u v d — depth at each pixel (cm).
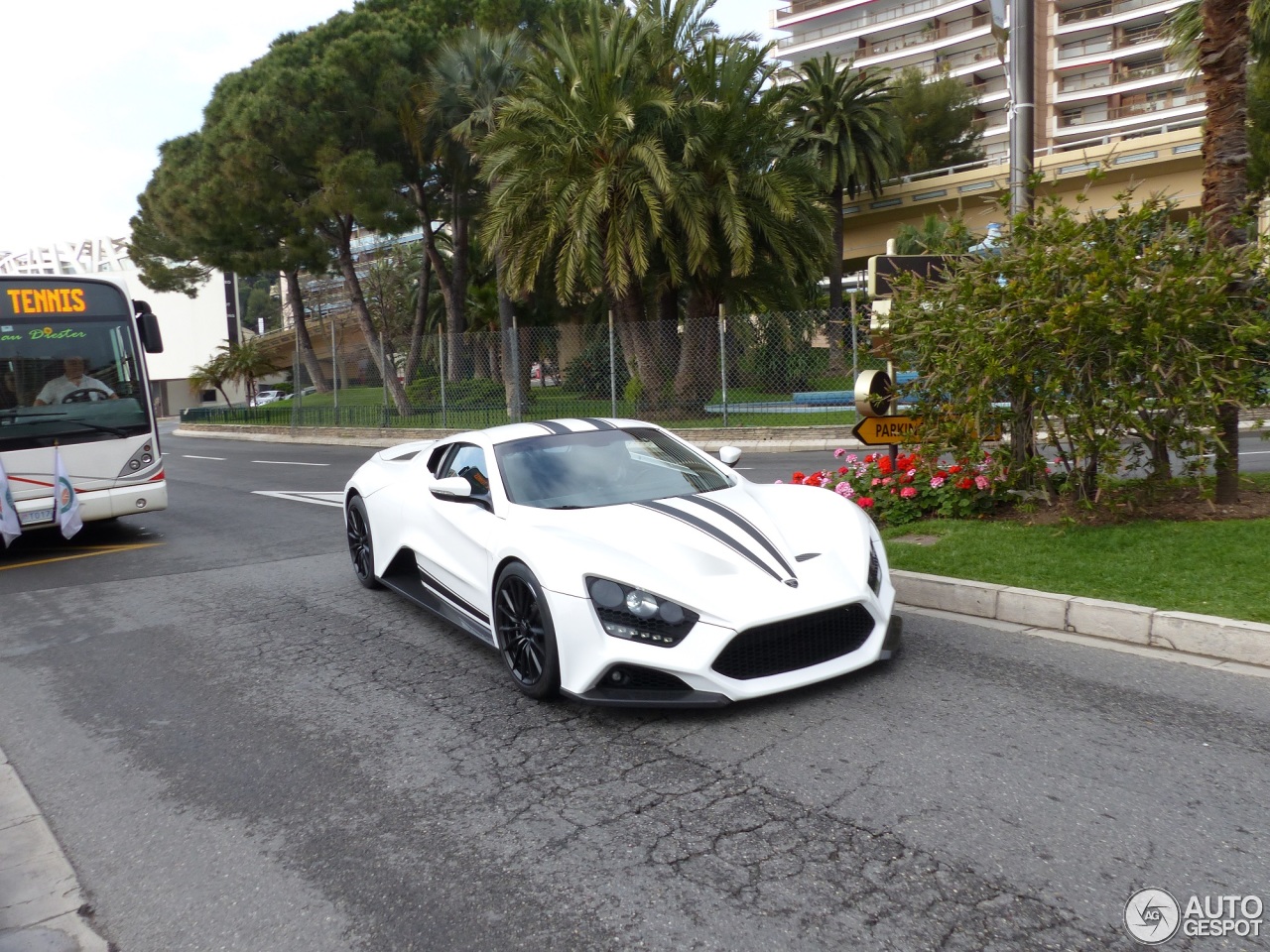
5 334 867
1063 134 7231
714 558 409
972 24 7306
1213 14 646
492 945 255
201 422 3541
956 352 641
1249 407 594
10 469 857
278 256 2895
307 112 2538
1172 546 554
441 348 2202
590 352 1925
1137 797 312
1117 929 244
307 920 275
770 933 251
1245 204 654
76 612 689
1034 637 483
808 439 1625
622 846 303
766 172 1933
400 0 2950
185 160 2972
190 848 324
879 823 306
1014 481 683
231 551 898
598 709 424
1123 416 575
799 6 8075
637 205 1809
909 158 4831
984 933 245
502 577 451
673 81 1939
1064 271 582
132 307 951
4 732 453
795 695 420
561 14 2598
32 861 322
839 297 3575
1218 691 397
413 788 359
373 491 659
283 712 454
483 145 1994
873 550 451
